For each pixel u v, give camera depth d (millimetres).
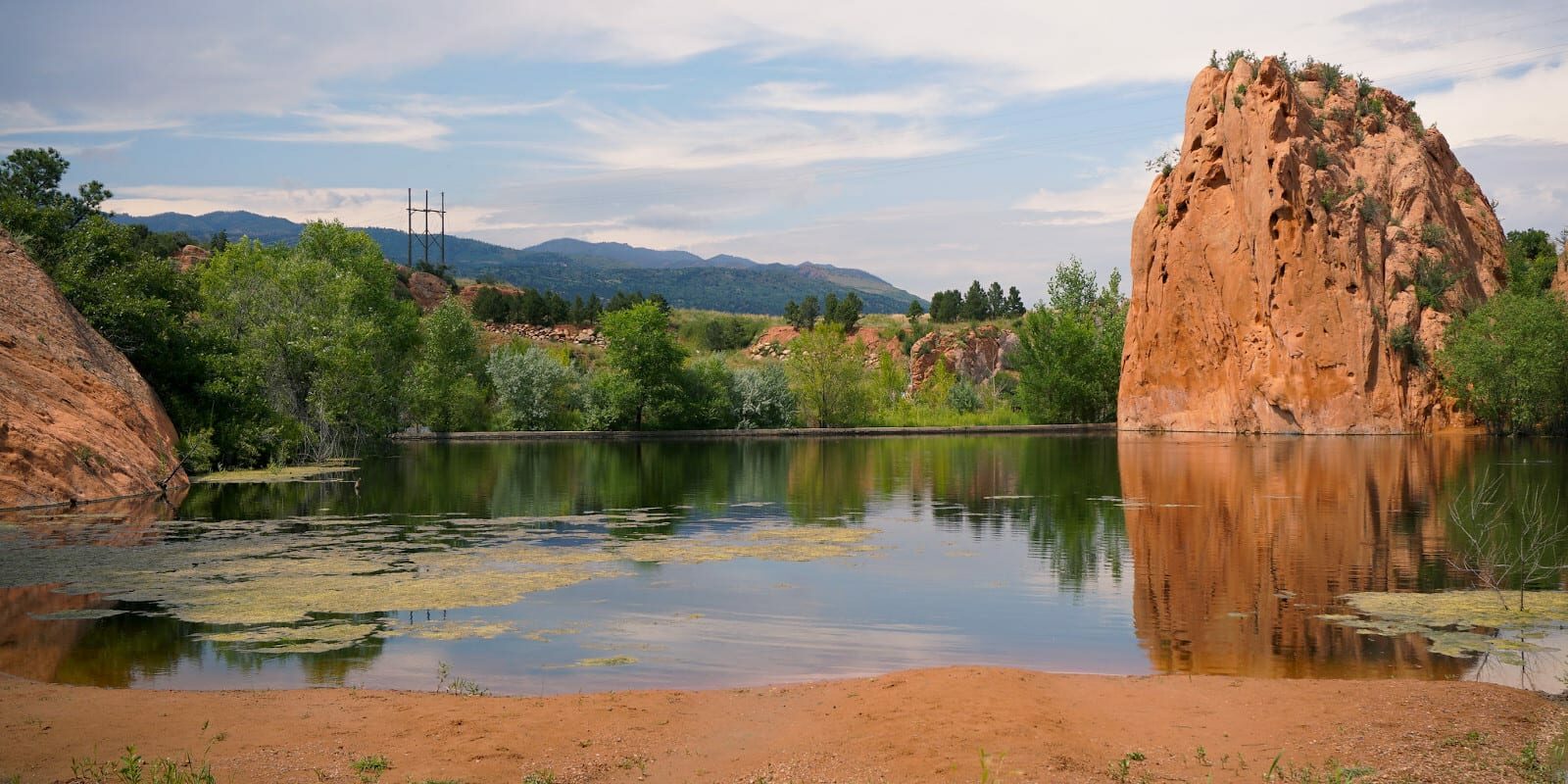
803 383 76875
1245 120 63031
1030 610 15359
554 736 9359
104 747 9125
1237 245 63469
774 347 110938
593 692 11266
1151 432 68500
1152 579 17641
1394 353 59062
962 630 14086
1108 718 9617
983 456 48594
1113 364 81812
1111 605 15688
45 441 28969
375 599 16156
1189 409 66938
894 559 19891
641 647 13234
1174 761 8531
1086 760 8477
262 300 49562
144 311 37906
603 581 17625
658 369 72250
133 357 38312
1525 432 57250
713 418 73312
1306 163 61000
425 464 45000
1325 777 8180
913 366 99938
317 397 47906
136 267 40000
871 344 110062
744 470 41344
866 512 27453
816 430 72562
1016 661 12500
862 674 11961
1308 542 21250
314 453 46562
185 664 12406
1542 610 15008
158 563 19469
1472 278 63625
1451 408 58688
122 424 32500
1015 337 106875
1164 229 68438
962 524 24750
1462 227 66750
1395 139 65062
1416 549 20281
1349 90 67125
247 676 11930
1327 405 59344
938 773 8172
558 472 40438
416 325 66312
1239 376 63406
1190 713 9797
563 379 73562
